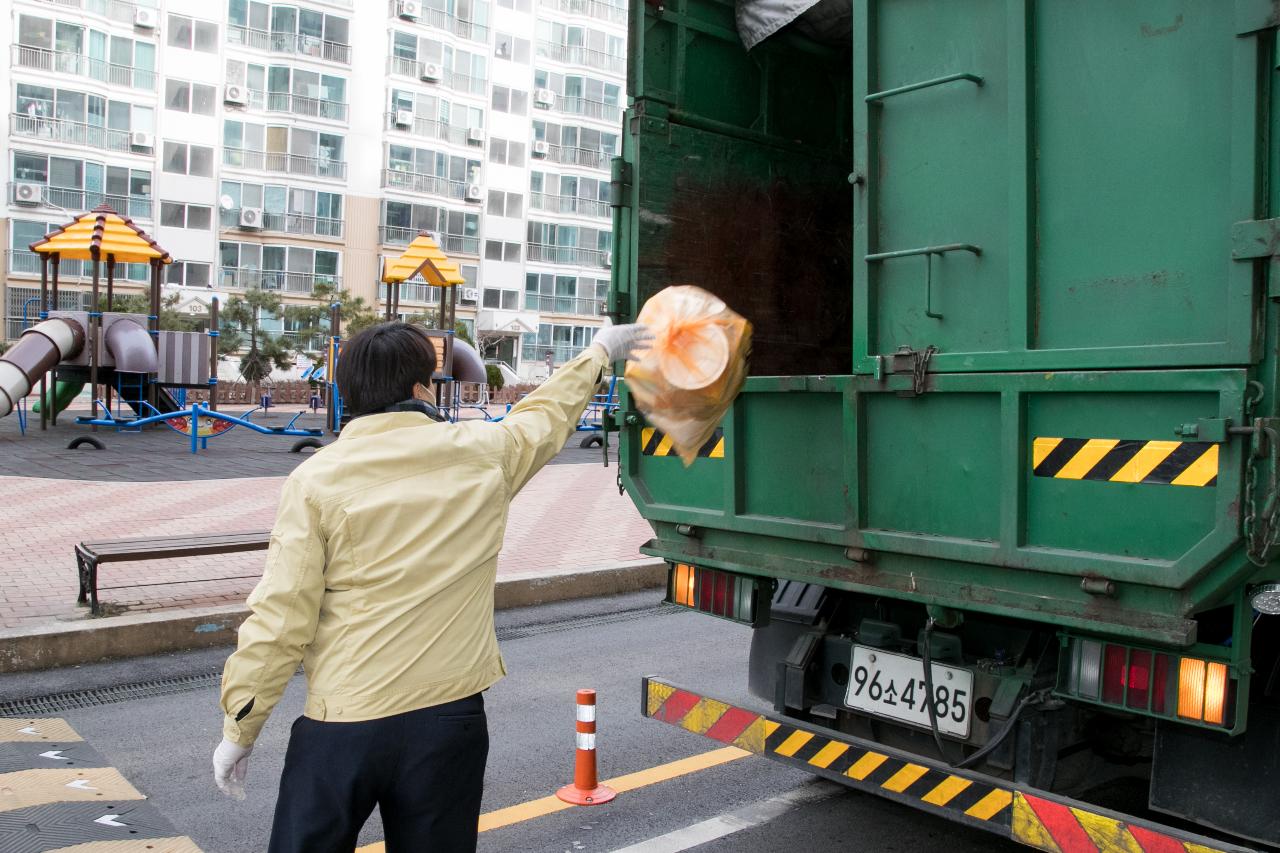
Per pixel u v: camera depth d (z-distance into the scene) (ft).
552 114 179.73
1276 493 8.13
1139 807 12.19
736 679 21.02
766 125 16.12
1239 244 8.28
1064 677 9.81
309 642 7.64
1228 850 8.34
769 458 12.48
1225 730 8.74
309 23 151.64
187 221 145.89
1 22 131.23
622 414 14.19
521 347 179.32
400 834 7.83
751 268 15.92
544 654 22.81
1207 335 8.68
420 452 8.11
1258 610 9.66
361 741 7.52
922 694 12.10
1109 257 9.36
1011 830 9.87
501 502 8.44
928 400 10.71
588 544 34.27
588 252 185.47
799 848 13.53
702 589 13.55
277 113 150.30
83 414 86.89
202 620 22.29
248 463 55.62
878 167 11.36
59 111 135.64
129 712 18.17
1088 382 9.21
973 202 10.44
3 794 14.16
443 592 7.91
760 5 14.90
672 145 14.71
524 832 13.84
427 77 161.99
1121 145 9.28
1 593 24.30
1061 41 9.73
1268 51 8.30
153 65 142.20
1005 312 10.14
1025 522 9.81
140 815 13.87
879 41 11.37
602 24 183.73
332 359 72.95
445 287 84.84
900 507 11.00
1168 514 8.80
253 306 129.49
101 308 126.52
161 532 32.96
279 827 7.64
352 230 158.40
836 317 17.40
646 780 15.79
